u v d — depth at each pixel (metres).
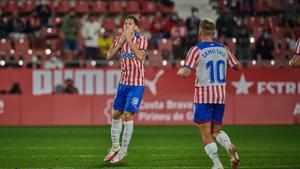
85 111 68.88
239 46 74.62
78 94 68.94
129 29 36.44
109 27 83.56
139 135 57.47
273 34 80.50
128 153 43.31
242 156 41.84
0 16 82.50
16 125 68.00
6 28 80.50
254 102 70.00
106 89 70.50
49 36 78.44
